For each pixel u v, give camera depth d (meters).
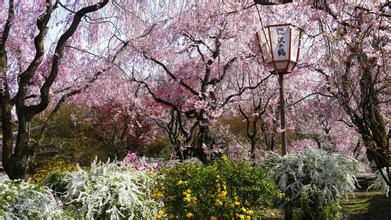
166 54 10.41
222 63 10.44
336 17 7.11
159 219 5.15
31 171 10.99
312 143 14.28
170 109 11.38
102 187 4.84
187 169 5.34
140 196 5.09
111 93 10.14
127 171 5.33
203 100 9.82
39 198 4.17
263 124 11.86
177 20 9.77
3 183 4.16
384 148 6.28
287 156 6.43
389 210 7.34
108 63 9.09
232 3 8.99
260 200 5.21
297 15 9.25
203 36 10.16
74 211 4.70
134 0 9.09
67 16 8.91
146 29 9.54
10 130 6.80
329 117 12.83
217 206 4.99
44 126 7.23
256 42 9.85
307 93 12.26
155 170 7.40
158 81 11.36
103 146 12.97
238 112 12.50
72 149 12.70
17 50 8.73
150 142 13.20
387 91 7.94
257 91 11.41
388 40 7.90
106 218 4.86
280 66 6.84
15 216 3.93
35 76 8.96
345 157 6.46
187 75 10.72
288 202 6.23
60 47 7.05
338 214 6.50
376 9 6.63
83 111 13.27
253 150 10.77
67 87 9.29
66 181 5.27
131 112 11.59
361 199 8.62
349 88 7.45
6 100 6.82
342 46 7.15
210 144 10.51
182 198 5.09
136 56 10.09
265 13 9.52
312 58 10.66
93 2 8.81
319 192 6.09
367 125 6.26
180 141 11.64
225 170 5.22
